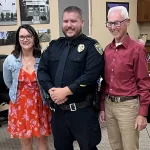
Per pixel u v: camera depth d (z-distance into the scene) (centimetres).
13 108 225
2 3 378
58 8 454
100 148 296
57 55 190
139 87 178
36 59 224
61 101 181
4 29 387
